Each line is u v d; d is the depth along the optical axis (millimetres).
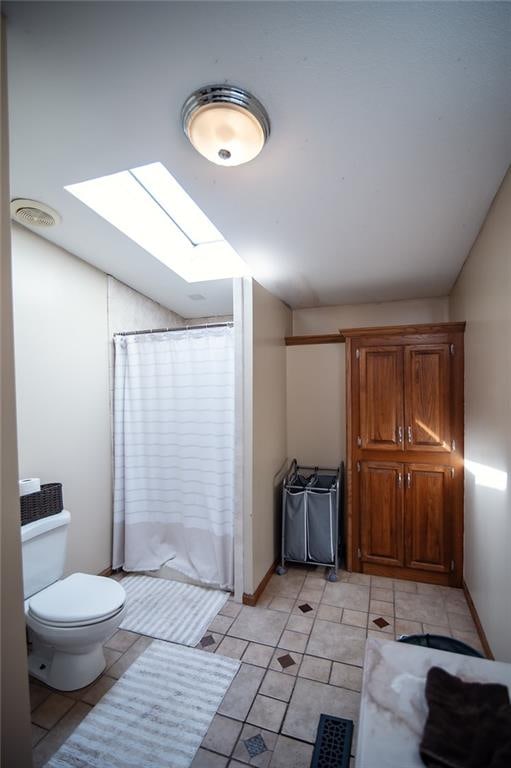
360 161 1372
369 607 2246
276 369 2910
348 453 2682
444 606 2246
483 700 817
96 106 1146
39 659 1780
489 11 828
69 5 848
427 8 827
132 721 1491
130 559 2631
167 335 2584
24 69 1021
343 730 1423
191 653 1863
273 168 1417
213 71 1012
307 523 2656
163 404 2621
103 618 1591
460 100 1087
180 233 2465
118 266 2500
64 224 1970
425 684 905
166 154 1368
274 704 1557
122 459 2668
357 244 2092
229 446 2428
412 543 2551
